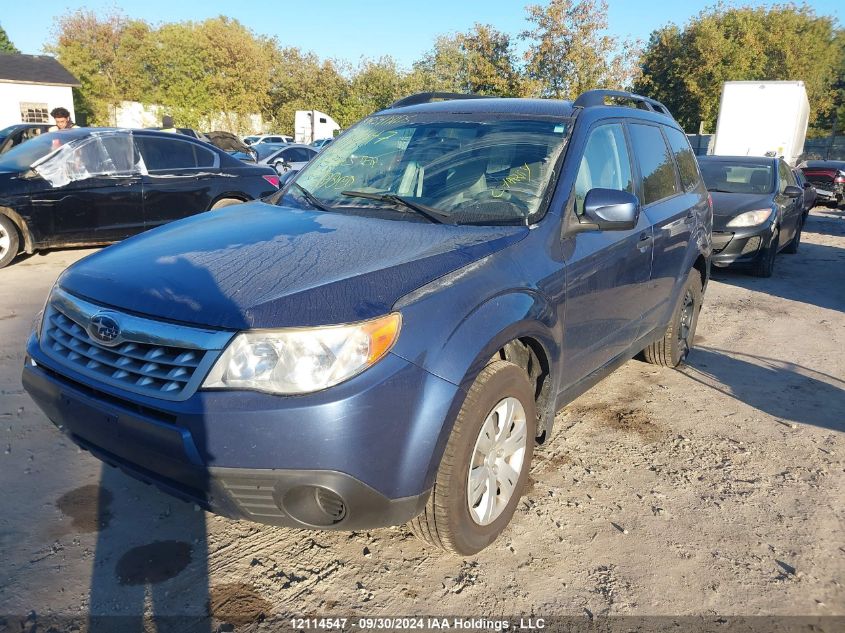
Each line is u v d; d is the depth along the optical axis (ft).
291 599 8.04
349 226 9.66
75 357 7.97
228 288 7.52
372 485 7.06
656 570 8.84
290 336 6.85
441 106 12.91
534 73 92.84
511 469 9.08
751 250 28.84
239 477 6.87
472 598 8.17
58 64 117.70
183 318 7.18
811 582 8.71
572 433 12.95
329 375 6.84
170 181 27.20
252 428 6.73
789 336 20.45
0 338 16.57
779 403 14.87
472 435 7.95
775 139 61.36
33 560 8.51
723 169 33.12
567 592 8.35
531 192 10.29
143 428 7.13
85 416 7.68
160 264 8.34
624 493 10.78
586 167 11.16
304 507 7.14
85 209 25.43
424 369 7.30
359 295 7.33
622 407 14.32
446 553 9.01
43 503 9.76
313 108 155.12
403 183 11.12
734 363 17.54
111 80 134.41
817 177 66.85
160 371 7.20
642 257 12.44
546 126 11.47
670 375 16.40
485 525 8.70
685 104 133.59
